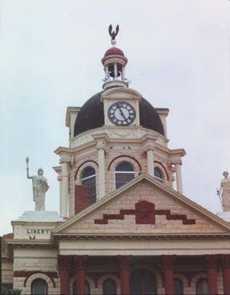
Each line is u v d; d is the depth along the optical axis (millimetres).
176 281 50000
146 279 49875
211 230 48844
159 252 47906
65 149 61562
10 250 50375
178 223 48812
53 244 49375
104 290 49188
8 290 41969
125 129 61781
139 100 63625
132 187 49438
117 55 67375
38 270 49344
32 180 54344
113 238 47750
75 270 47625
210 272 48000
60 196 61281
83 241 47562
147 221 48625
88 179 60438
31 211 52156
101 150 59500
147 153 60031
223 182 56812
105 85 66312
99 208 48531
